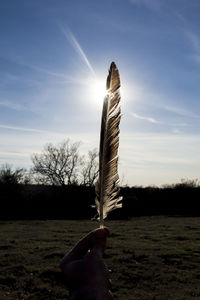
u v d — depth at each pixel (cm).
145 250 1322
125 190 3938
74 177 3962
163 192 3956
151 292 836
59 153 4062
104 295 127
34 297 789
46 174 4075
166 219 3027
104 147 190
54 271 975
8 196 3572
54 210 3609
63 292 819
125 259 1148
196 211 3766
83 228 2198
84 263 135
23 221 2845
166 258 1183
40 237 1714
